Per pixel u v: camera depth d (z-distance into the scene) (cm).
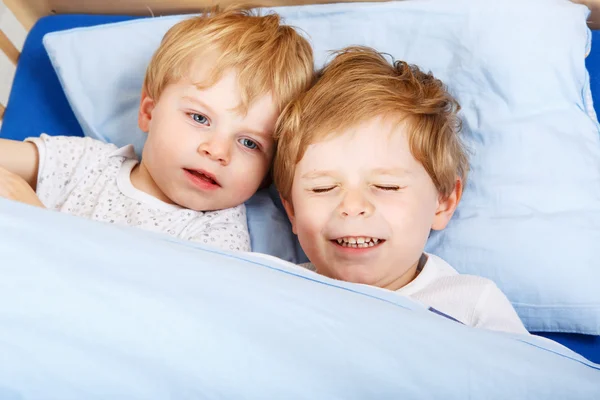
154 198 109
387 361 56
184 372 51
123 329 52
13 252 54
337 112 94
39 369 49
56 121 130
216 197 106
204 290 57
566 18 111
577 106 109
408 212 92
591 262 100
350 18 119
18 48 139
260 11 121
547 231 102
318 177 93
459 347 62
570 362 70
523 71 109
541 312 101
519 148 106
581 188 104
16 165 109
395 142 93
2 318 50
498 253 102
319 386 53
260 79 102
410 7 116
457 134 106
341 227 91
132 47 123
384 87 97
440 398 57
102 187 111
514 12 111
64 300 52
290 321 57
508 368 62
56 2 139
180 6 136
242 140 103
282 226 114
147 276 57
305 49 111
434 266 99
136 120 122
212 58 102
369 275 94
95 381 49
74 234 59
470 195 107
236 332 54
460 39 112
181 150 101
